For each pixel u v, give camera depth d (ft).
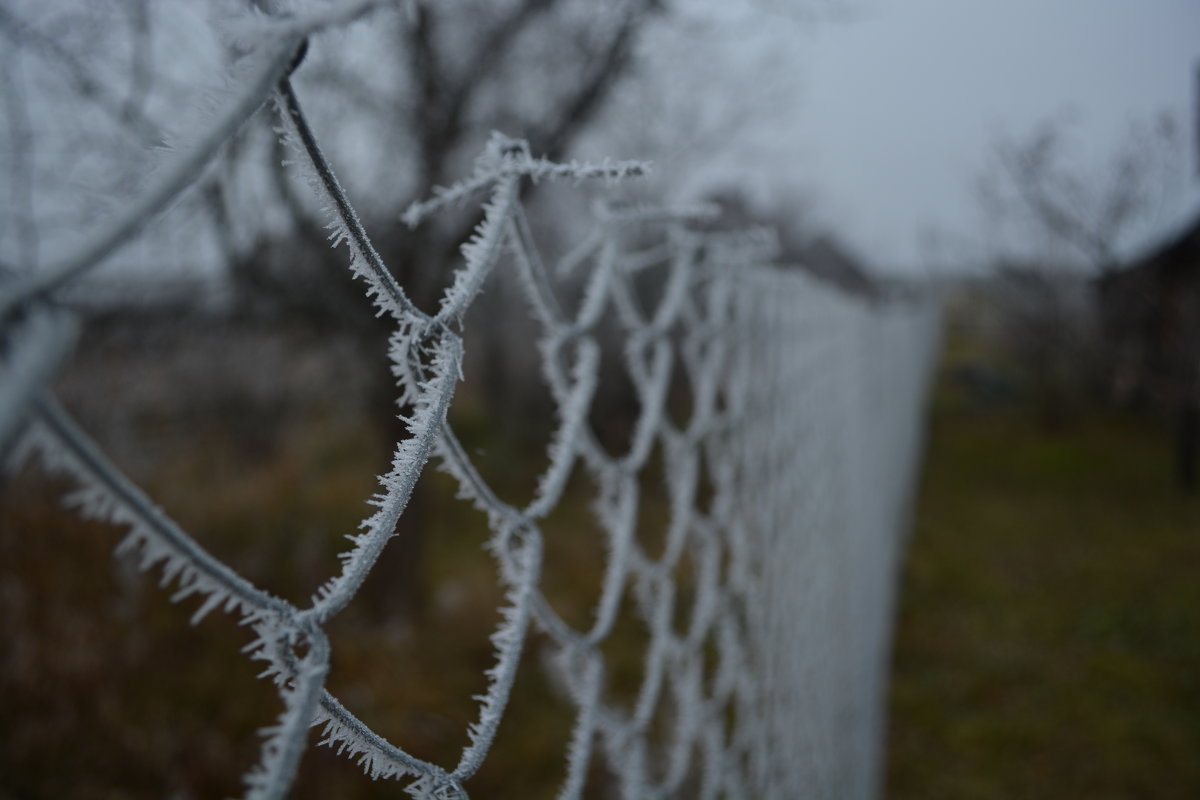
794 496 6.47
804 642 6.58
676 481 3.74
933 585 21.66
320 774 10.30
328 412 26.27
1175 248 31.63
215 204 8.95
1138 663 17.06
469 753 1.90
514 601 2.25
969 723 14.66
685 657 3.76
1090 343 40.06
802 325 7.20
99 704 11.30
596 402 21.26
